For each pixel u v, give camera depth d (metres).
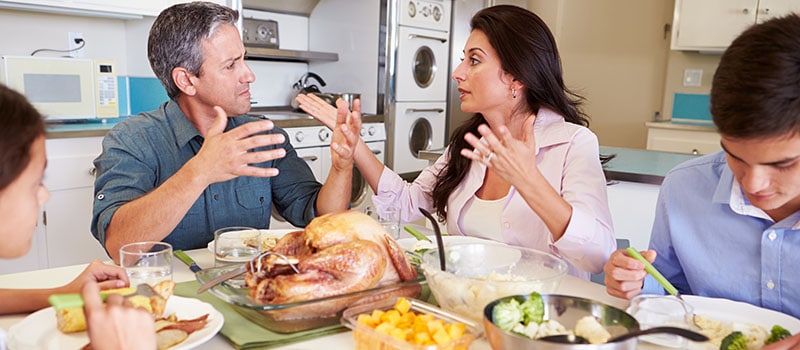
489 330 0.82
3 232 0.75
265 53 3.90
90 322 0.71
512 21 1.53
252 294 0.96
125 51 3.47
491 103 1.59
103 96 3.03
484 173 1.66
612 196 2.51
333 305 0.96
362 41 4.27
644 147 5.11
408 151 4.43
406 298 1.00
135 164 1.52
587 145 1.53
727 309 1.06
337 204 1.61
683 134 4.29
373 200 1.75
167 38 1.51
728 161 0.96
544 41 1.54
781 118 0.81
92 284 0.72
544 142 1.56
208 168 1.20
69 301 0.71
